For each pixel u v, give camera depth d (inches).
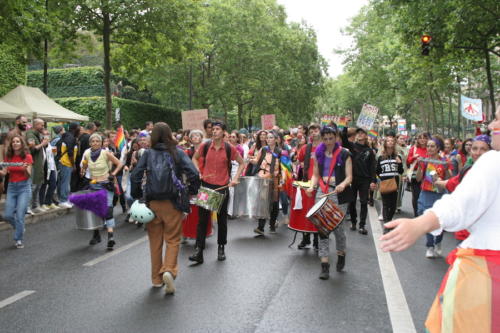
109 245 300.7
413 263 275.1
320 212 227.1
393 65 1213.1
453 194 77.5
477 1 658.8
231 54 1268.5
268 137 364.5
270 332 168.7
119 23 749.3
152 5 736.3
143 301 200.8
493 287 76.1
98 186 307.4
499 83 1193.4
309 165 290.2
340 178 244.8
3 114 555.2
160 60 825.5
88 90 1323.8
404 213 490.9
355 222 389.4
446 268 264.4
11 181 308.5
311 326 174.7
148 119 1241.4
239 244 319.6
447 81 1029.8
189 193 219.0
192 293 211.9
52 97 1344.7
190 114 658.8
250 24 1300.4
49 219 417.7
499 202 76.9
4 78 771.4
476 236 79.7
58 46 757.9
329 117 748.0
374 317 185.0
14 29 561.6
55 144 485.1
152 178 210.5
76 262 267.7
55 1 692.1
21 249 301.4
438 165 296.4
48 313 187.0
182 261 271.0
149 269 252.8
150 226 219.6
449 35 705.0
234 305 196.5
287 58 1432.1
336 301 203.3
